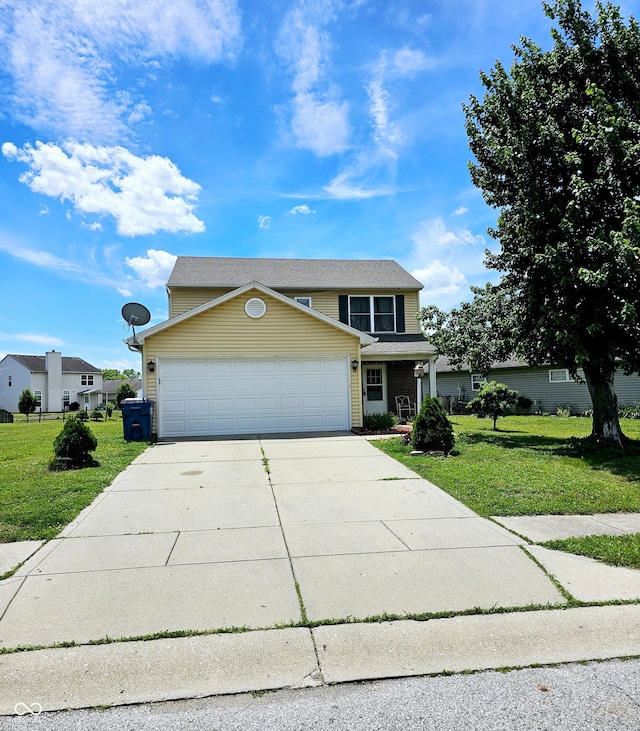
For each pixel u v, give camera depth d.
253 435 12.68
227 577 4.03
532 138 9.28
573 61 9.58
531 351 10.93
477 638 3.14
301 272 18.58
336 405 13.52
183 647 3.02
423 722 2.39
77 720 2.43
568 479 7.30
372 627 3.25
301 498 6.56
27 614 3.41
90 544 4.80
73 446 8.51
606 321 8.87
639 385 21.09
